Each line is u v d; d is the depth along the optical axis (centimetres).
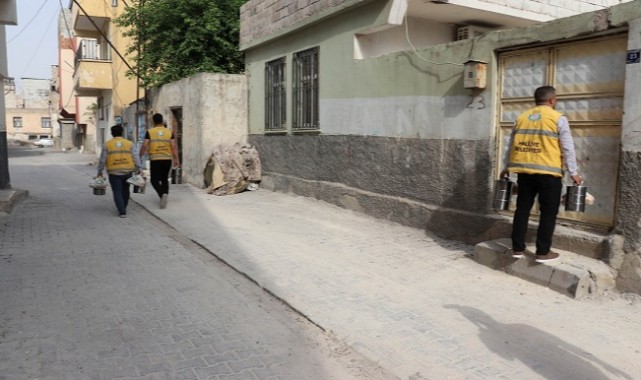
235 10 1491
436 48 684
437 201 694
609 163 509
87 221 880
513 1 848
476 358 379
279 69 1108
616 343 395
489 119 616
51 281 548
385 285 531
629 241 479
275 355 391
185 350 396
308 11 955
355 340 411
